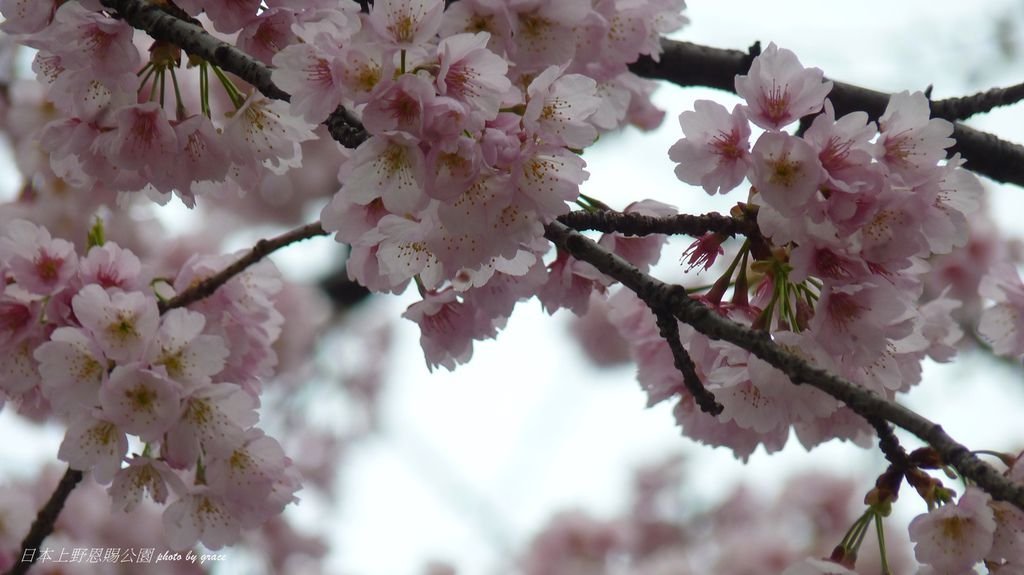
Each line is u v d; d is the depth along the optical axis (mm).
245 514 1407
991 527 1309
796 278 1315
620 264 1332
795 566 1340
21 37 1349
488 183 1292
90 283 1389
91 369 1362
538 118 1296
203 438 1368
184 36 1345
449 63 1278
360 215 1369
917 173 1322
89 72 1371
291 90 1300
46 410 1450
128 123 1364
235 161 1386
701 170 1334
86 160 1384
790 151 1299
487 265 1366
